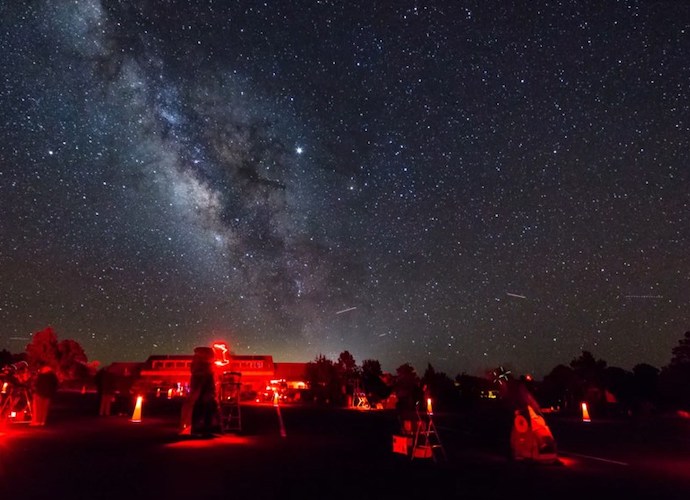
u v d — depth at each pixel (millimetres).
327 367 57438
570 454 15484
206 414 17281
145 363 67688
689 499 9547
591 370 43438
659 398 39625
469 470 12039
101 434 16641
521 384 14234
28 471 10180
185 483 9508
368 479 10578
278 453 13734
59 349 68188
